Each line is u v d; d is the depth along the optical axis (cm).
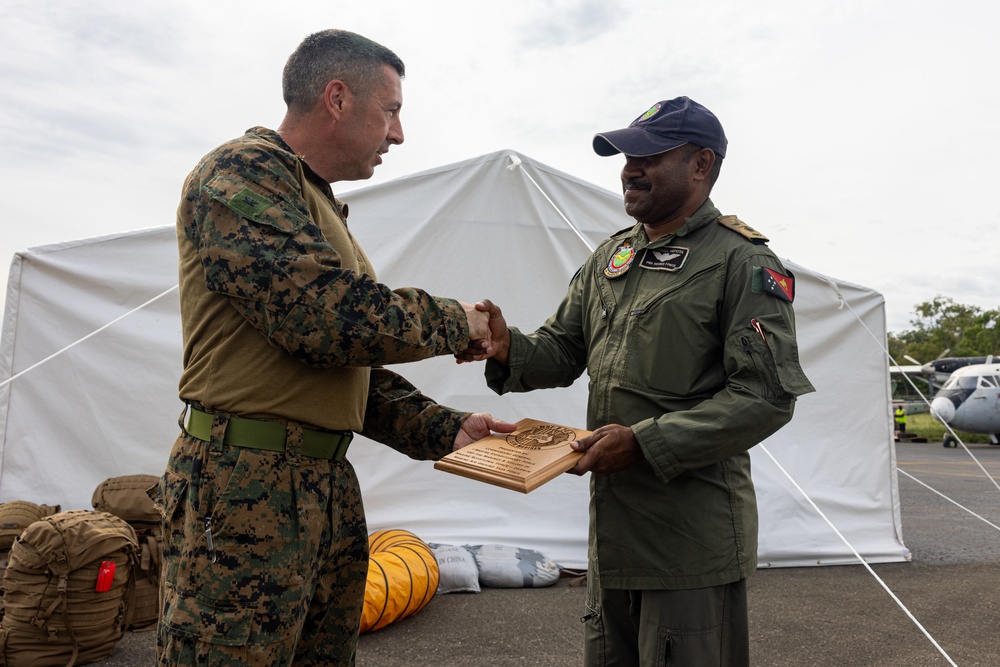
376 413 202
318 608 175
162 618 153
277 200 153
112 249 441
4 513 378
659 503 189
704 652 187
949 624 390
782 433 525
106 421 431
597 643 206
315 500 160
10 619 310
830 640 363
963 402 1991
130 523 373
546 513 488
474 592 430
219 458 152
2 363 421
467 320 176
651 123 202
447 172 485
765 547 505
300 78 177
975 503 909
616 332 205
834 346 531
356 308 148
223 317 156
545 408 482
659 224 211
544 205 495
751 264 189
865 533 528
